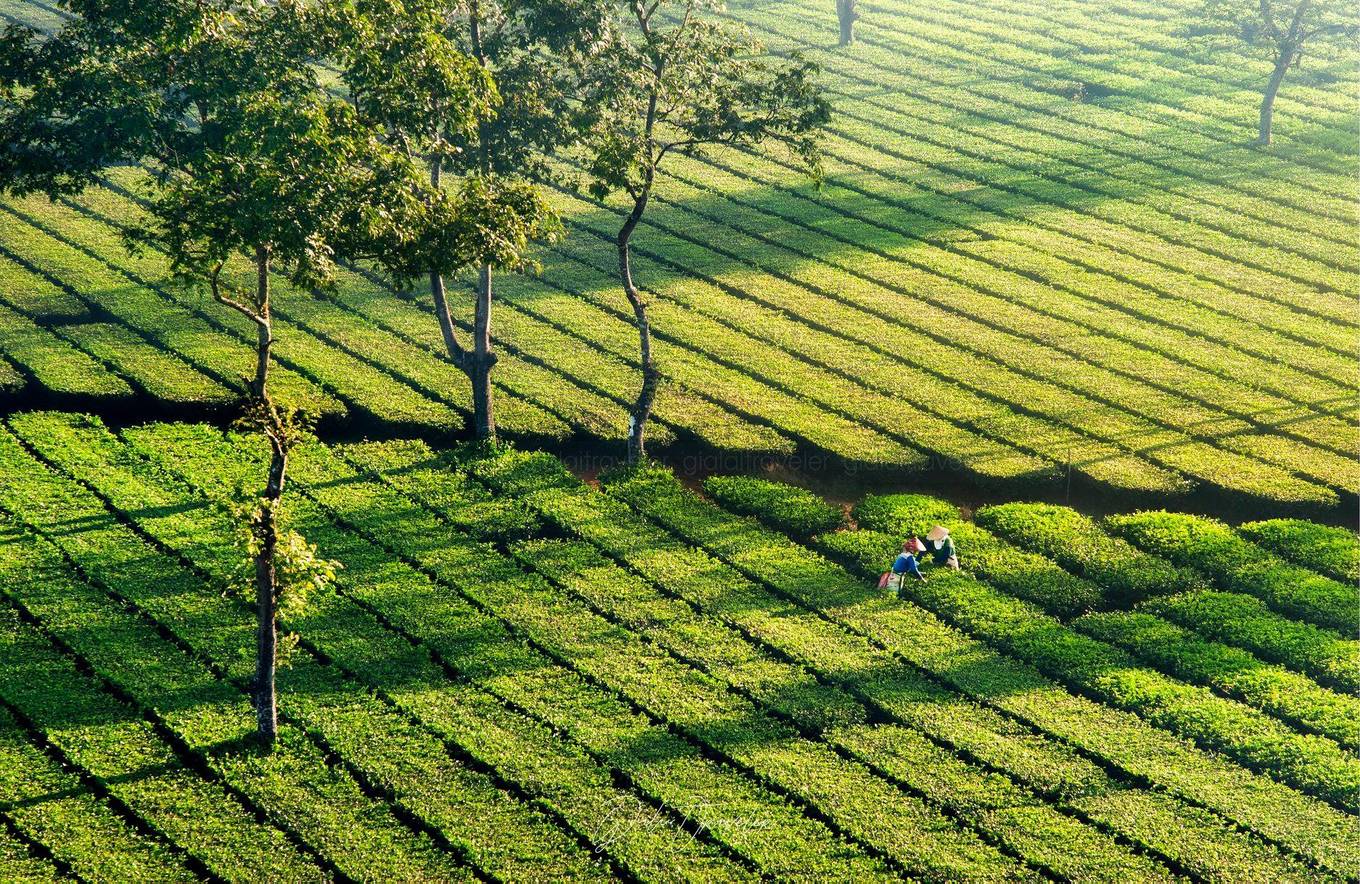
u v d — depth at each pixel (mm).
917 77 105312
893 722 41406
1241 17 104125
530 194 43625
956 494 56156
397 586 46156
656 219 80188
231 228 37844
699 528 51219
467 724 39844
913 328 69000
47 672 40656
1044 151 92375
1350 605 48094
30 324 61688
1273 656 45594
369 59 41562
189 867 34719
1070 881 35438
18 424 53656
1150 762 39969
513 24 52375
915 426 59594
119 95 41719
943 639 45438
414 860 35000
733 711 41250
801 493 53938
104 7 41469
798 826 36844
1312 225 82562
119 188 77312
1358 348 68438
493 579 47094
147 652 41875
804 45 110750
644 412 55094
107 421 55719
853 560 50375
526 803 37125
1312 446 59625
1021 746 40406
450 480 52844
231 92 41312
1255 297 73875
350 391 58688
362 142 39125
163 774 37281
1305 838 37156
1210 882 35688
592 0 51281
